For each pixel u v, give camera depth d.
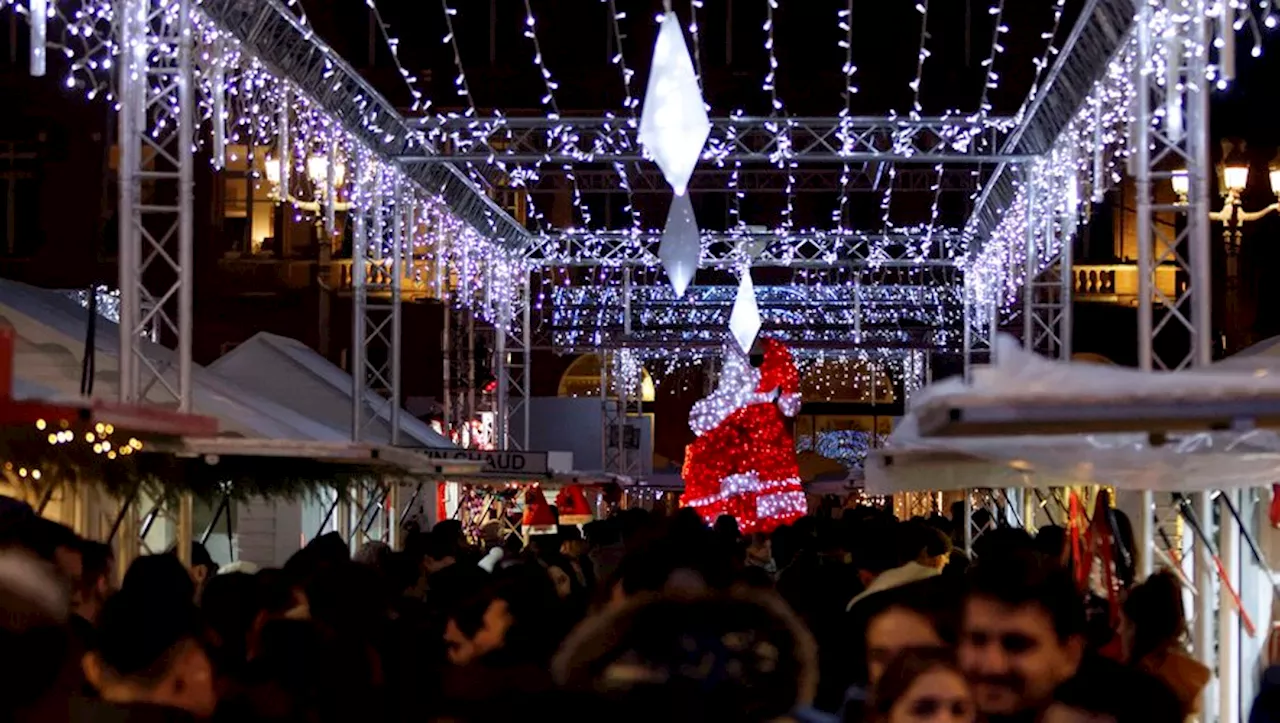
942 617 6.40
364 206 25.81
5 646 4.34
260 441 15.02
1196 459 9.30
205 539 17.27
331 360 46.62
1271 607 15.62
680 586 4.11
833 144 34.53
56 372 17.52
